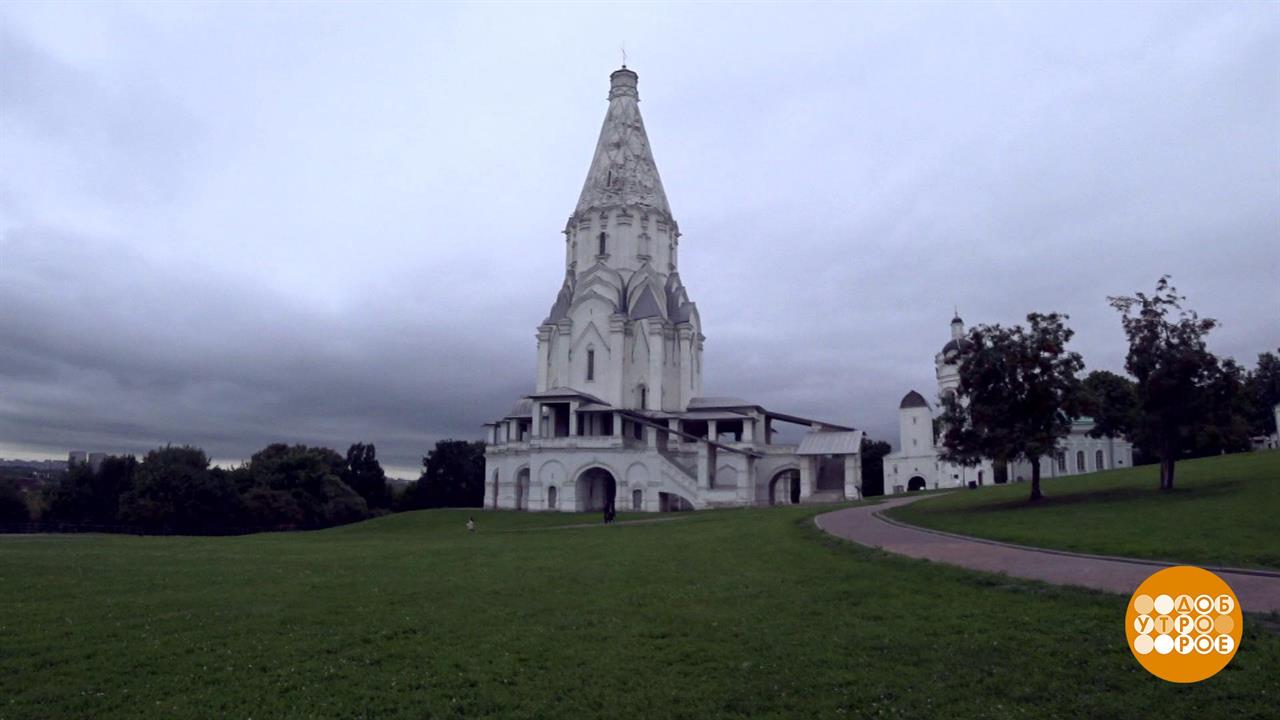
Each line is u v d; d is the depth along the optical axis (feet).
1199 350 138.41
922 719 37.91
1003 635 49.83
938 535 108.58
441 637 53.67
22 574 83.46
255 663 47.73
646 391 334.44
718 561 90.38
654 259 360.28
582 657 48.49
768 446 310.86
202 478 326.24
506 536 158.30
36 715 39.40
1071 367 148.05
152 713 39.60
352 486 453.58
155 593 71.00
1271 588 59.31
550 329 352.90
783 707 40.04
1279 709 36.91
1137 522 100.27
